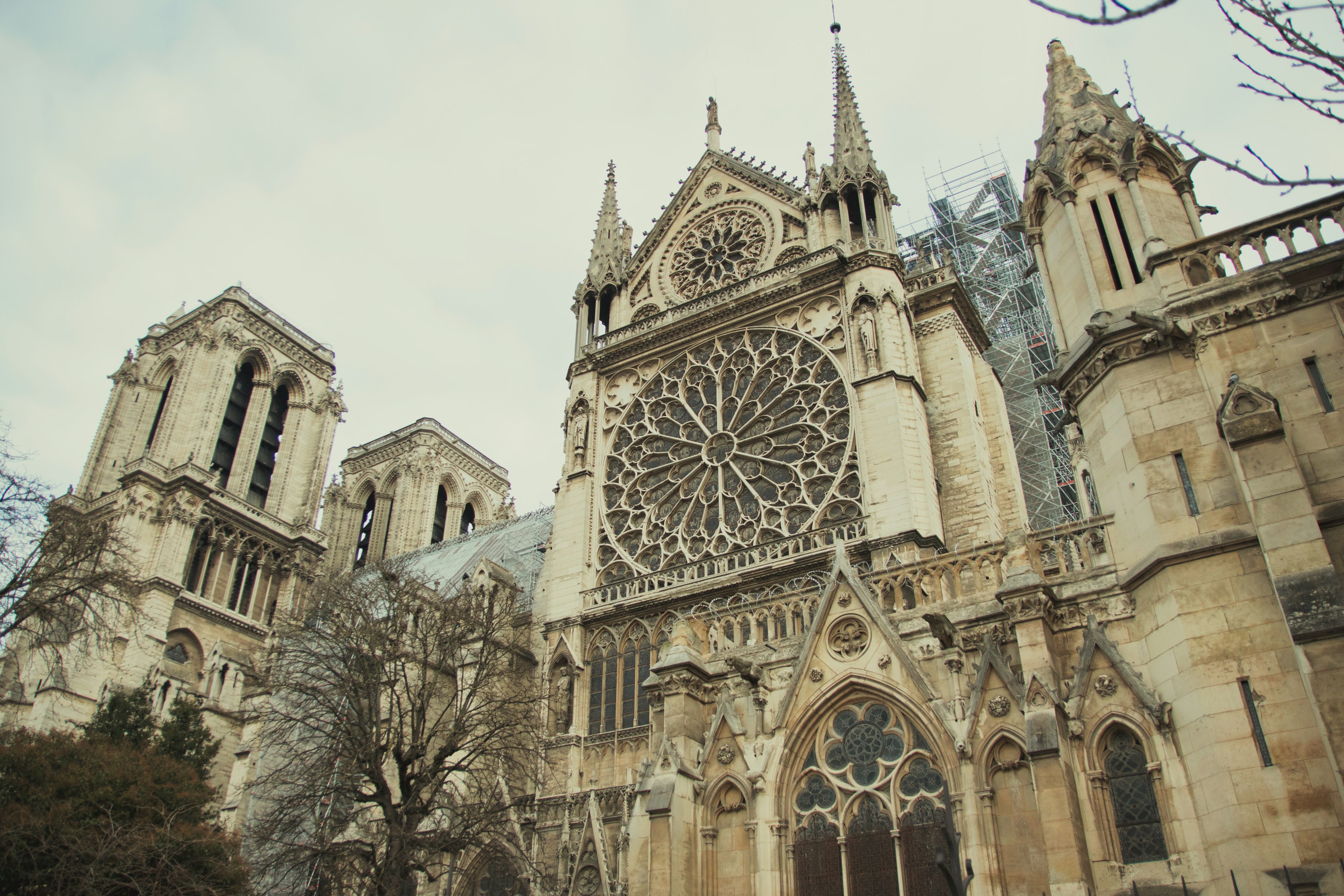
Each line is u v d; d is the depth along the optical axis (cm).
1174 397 2308
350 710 4253
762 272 5722
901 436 4684
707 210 6325
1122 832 2023
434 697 5141
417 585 4941
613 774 4634
